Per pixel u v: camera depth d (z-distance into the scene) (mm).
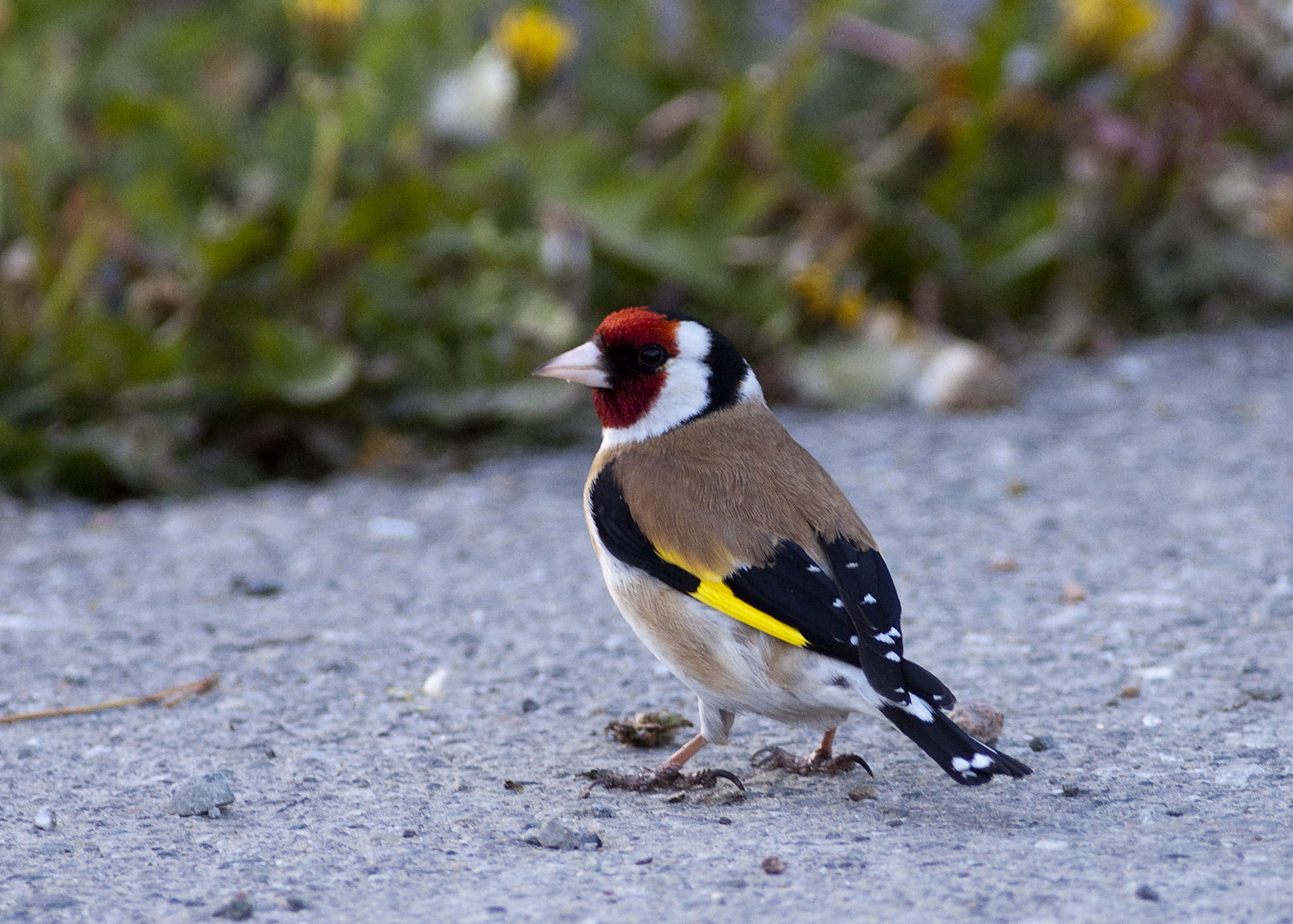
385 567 10750
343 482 12953
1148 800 6793
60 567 10906
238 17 17625
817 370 14188
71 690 8617
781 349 14422
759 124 15094
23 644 9359
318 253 13602
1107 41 14828
